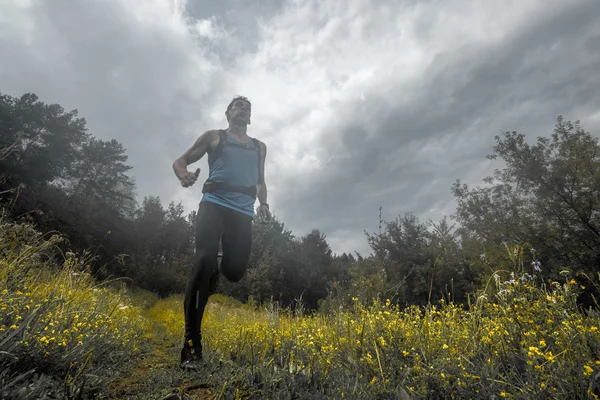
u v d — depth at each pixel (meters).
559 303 1.83
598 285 1.82
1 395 1.14
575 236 14.71
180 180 2.51
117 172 51.31
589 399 1.23
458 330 2.28
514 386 1.42
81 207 31.08
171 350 3.23
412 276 16.27
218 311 7.38
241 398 1.64
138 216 48.59
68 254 3.58
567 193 16.50
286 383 1.79
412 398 1.57
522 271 2.20
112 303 3.81
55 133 39.50
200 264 2.34
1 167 21.56
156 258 38.78
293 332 3.13
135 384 1.88
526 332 1.81
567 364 1.45
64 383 1.45
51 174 39.09
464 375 1.60
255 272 27.77
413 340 2.23
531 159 17.97
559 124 18.19
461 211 19.55
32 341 1.65
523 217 16.94
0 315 1.81
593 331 1.55
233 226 2.59
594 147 16.64
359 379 1.82
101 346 2.31
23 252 2.85
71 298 2.74
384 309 2.79
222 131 2.83
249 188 2.68
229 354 2.50
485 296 2.42
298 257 40.09
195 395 1.71
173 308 10.67
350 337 2.45
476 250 16.08
